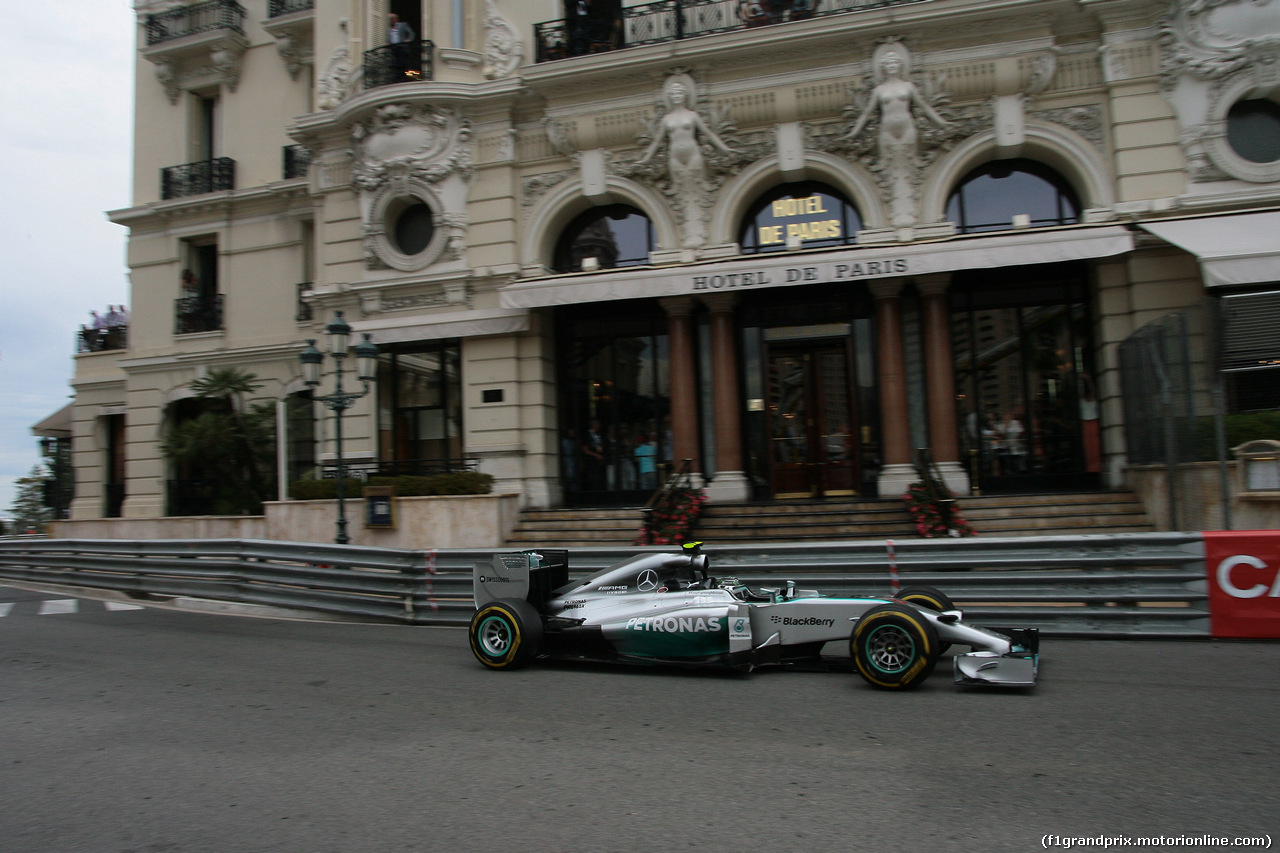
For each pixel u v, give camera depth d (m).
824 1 14.93
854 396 15.39
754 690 6.43
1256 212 12.70
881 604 6.55
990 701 5.89
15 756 5.05
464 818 3.94
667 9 15.46
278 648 8.43
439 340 16.67
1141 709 5.57
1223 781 4.20
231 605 11.38
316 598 10.62
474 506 14.27
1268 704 5.63
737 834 3.67
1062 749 4.77
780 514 13.94
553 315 16.77
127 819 4.02
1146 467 12.18
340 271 17.12
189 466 20.91
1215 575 7.78
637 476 16.30
